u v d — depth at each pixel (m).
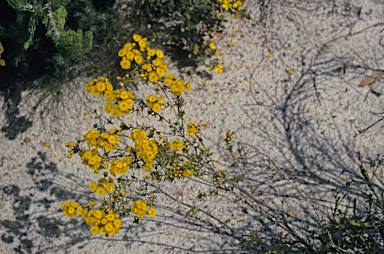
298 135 3.32
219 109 3.47
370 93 3.33
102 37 3.54
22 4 2.47
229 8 3.41
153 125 3.40
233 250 3.05
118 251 3.12
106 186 2.16
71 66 3.50
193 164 2.39
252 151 3.31
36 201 3.26
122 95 2.16
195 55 3.59
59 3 2.60
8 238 3.17
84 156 2.15
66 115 3.44
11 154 3.37
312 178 3.17
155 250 3.11
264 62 3.58
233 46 3.65
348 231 2.56
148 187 3.22
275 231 3.06
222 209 3.17
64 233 3.17
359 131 3.23
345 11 3.62
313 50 3.55
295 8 3.69
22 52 3.01
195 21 3.47
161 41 3.65
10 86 3.52
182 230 3.15
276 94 3.48
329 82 3.43
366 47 3.48
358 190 3.05
